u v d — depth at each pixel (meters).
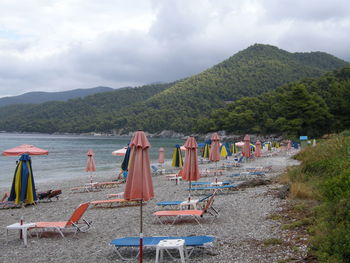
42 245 8.51
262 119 124.56
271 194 13.23
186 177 11.92
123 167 20.00
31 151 17.38
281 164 29.47
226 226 9.12
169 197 15.81
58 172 33.22
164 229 9.34
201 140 152.12
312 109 78.31
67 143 106.50
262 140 116.06
